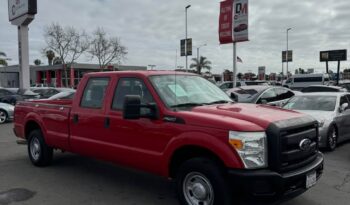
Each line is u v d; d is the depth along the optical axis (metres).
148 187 6.52
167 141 5.20
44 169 7.82
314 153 5.25
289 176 4.52
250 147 4.46
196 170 4.85
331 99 10.59
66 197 6.02
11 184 6.75
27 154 9.49
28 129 8.41
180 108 5.37
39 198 5.97
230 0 20.62
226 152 4.53
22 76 26.38
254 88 13.87
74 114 6.79
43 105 7.78
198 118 4.90
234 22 20.62
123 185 6.65
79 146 6.73
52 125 7.42
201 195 4.84
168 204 5.66
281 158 4.55
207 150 4.80
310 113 9.94
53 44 51.38
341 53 41.59
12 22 27.47
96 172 7.55
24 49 26.45
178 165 5.34
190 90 5.90
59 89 23.42
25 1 25.25
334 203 5.61
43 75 71.06
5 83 71.19
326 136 9.46
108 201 5.82
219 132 4.64
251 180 4.39
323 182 6.73
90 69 65.06
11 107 17.38
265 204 4.62
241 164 4.46
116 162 6.12
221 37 21.34
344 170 7.63
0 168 7.95
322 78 37.78
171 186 6.57
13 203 5.73
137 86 5.82
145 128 5.49
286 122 4.77
